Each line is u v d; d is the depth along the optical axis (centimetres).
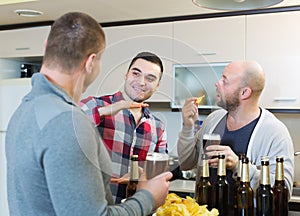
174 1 231
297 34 245
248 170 125
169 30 278
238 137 157
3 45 322
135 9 254
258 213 123
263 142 154
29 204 87
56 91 89
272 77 252
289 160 149
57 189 80
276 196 123
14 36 317
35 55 308
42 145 82
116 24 293
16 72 339
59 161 81
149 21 283
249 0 134
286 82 249
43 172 84
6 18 288
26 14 272
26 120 88
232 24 260
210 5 136
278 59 250
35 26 306
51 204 86
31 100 91
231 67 159
